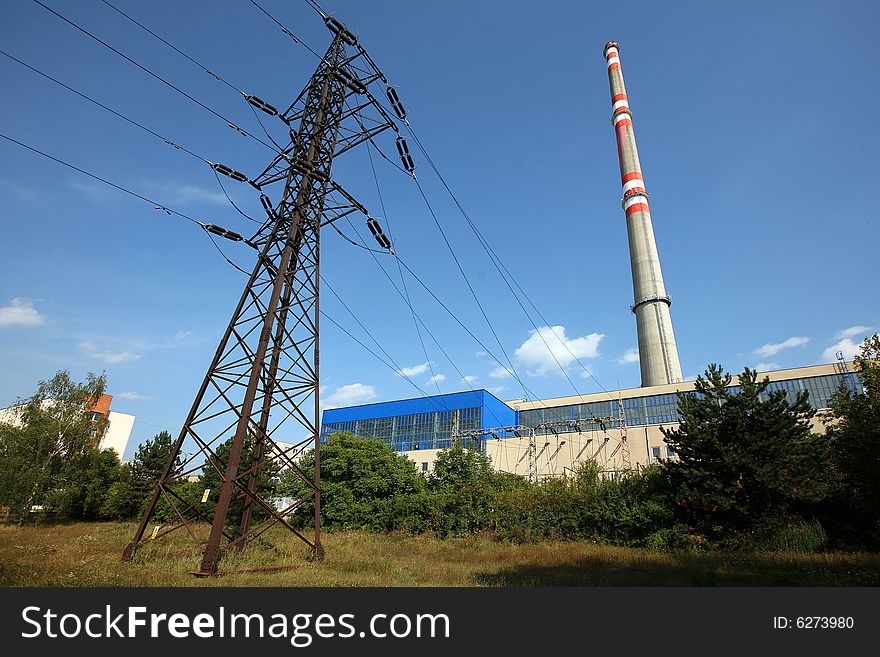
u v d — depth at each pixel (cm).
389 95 2778
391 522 3850
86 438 5009
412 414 8875
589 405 7569
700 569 1903
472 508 3544
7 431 4669
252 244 2284
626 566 2056
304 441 2195
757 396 2739
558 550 2716
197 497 4438
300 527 4100
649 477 3189
